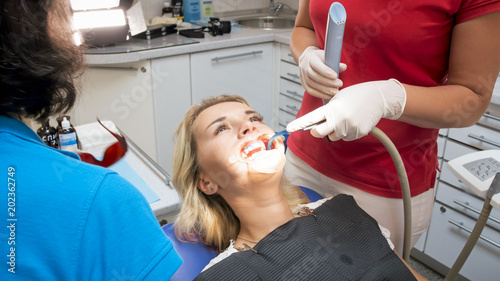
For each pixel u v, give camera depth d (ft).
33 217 1.63
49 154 1.69
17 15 1.56
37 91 1.71
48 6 1.66
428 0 2.92
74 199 1.67
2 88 1.61
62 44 1.76
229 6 10.48
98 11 6.69
